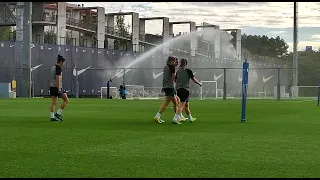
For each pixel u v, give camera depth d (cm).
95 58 4875
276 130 1127
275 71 6309
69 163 675
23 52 4062
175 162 684
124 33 6344
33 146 846
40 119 1478
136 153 764
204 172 612
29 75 4041
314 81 6031
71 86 4634
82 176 587
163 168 639
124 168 639
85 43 5834
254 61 6425
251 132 1080
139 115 1673
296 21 4522
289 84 6297
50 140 934
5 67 4159
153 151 786
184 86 1338
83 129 1153
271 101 3250
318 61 7331
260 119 1486
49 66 4462
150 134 1041
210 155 744
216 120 1449
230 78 5903
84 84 4731
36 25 5062
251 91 6103
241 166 653
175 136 1001
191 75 1353
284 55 9969
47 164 667
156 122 1359
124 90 4050
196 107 2308
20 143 888
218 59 6575
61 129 1153
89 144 874
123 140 934
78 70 4659
